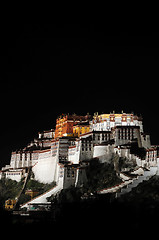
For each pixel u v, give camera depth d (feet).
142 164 573.74
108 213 299.38
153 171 524.52
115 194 488.85
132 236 272.51
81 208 317.83
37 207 579.48
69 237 296.10
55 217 354.54
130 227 279.49
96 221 296.51
